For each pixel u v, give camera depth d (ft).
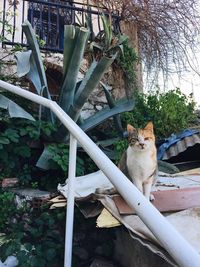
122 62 14.83
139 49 16.88
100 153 3.80
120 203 5.51
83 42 10.50
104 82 14.75
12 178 10.39
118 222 5.14
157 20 16.71
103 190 6.05
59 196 7.11
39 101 5.04
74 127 4.47
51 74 15.17
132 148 5.55
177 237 2.57
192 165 11.72
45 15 19.74
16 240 7.45
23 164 11.03
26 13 16.78
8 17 15.48
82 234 8.35
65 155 10.16
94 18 17.75
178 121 12.32
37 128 10.40
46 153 10.06
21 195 9.33
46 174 10.90
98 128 13.57
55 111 4.81
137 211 2.94
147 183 5.64
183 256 2.44
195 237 4.39
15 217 9.01
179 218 5.04
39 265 7.03
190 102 13.52
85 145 4.08
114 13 16.03
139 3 16.22
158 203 5.56
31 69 10.98
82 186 7.45
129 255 7.11
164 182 7.75
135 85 15.02
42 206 8.63
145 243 4.40
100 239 8.36
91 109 14.29
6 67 12.75
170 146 11.51
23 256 7.01
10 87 5.32
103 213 5.60
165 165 10.34
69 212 4.57
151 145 5.56
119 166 6.14
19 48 12.81
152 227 2.73
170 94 12.98
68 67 10.93
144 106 13.00
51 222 7.95
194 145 11.31
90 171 11.02
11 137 9.97
